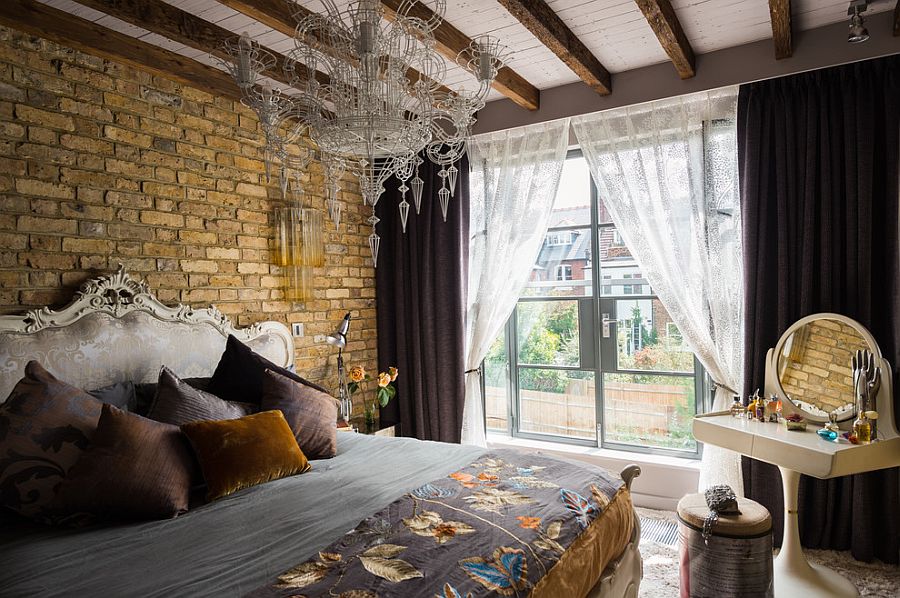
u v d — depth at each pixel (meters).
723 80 3.22
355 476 2.27
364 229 4.50
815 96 3.05
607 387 4.11
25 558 1.62
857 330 2.82
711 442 2.94
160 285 3.05
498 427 4.51
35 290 2.54
